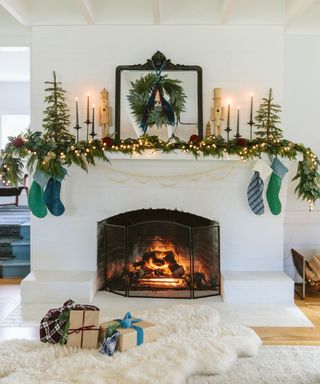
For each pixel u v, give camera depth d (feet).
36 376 7.36
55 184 11.89
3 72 20.92
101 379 7.17
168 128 12.42
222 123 12.62
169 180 12.59
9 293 12.44
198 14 12.37
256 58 12.50
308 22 12.89
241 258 12.75
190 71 12.44
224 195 12.62
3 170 11.77
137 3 12.37
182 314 10.15
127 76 12.50
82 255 12.80
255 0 12.27
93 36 12.53
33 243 12.76
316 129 13.30
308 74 13.21
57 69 12.57
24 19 12.10
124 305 11.25
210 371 7.71
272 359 8.31
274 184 11.98
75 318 8.52
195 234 11.96
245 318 10.44
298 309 11.14
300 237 13.61
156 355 8.09
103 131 12.39
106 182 12.66
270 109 12.12
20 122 23.58
